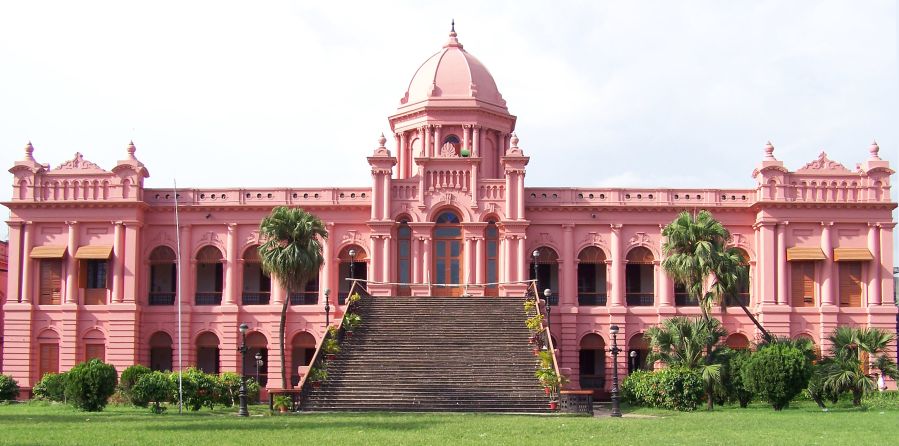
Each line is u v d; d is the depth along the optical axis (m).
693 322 51.19
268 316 62.00
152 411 44.00
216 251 63.06
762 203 60.53
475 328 52.62
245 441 28.69
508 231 61.06
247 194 63.00
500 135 70.69
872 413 43.22
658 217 62.59
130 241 61.25
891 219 60.69
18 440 28.66
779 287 60.62
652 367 55.66
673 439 30.25
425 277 61.16
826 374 47.84
